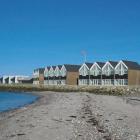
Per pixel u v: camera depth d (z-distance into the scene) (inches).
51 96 2984.7
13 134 802.8
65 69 4849.9
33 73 5890.8
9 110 1667.1
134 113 1273.4
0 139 743.7
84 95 2733.8
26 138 749.3
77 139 724.0
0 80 7751.0
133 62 4069.9
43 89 4635.8
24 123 999.0
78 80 4598.9
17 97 3206.2
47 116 1168.2
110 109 1430.9
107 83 4106.8
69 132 807.7
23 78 6924.2
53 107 1569.9
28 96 3412.9
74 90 4003.4
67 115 1186.0
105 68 4141.2
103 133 788.6
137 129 859.4
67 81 4781.0
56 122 994.7
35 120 1059.3
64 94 3100.4
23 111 1487.5
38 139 735.7
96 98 2281.0
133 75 3907.5
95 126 900.6
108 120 1034.1
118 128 867.4
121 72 3934.5
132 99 2246.6
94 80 4308.6
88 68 4411.9
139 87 3294.8
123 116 1159.0
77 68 4909.0
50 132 814.5
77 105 1659.7
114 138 729.6
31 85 5014.8
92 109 1411.2
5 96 3459.6
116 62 4151.1
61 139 729.6
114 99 2218.3
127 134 779.4
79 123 964.0
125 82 3887.8
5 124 1011.9
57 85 4448.8
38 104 1978.3
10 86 5438.0
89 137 742.5
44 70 5442.9
